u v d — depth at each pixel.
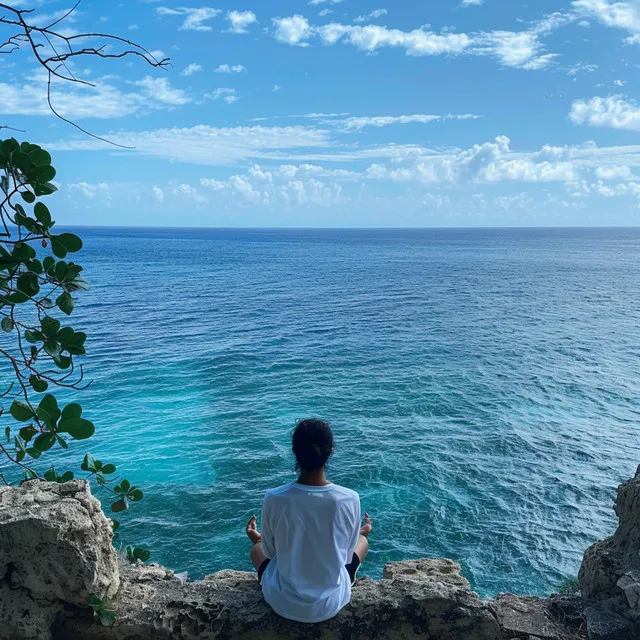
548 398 35.06
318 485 2.97
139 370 40.41
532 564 18.69
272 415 31.61
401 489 23.12
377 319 62.47
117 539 19.50
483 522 20.91
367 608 2.92
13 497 3.06
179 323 58.91
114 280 100.00
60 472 23.73
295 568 2.88
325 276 111.94
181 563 18.48
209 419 30.97
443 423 30.42
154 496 22.41
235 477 24.03
